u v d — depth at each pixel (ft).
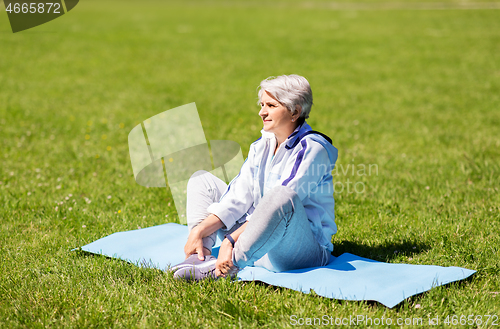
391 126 25.16
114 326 7.32
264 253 7.80
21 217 12.67
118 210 13.50
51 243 10.82
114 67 44.19
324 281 7.97
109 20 78.28
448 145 20.94
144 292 8.30
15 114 27.17
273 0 111.55
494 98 31.24
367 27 67.21
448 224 11.68
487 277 8.63
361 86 36.76
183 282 8.33
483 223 11.57
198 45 56.03
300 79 8.32
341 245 10.61
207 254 8.61
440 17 73.00
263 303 7.82
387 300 7.36
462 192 14.34
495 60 44.68
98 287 8.53
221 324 7.33
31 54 48.85
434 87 35.45
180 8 98.99
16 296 8.29
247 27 70.23
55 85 36.42
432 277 8.15
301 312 7.41
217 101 32.04
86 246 10.27
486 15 72.33
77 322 7.43
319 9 90.53
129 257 9.68
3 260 9.79
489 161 17.67
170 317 7.57
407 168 17.61
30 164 18.16
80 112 28.43
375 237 11.12
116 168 17.92
